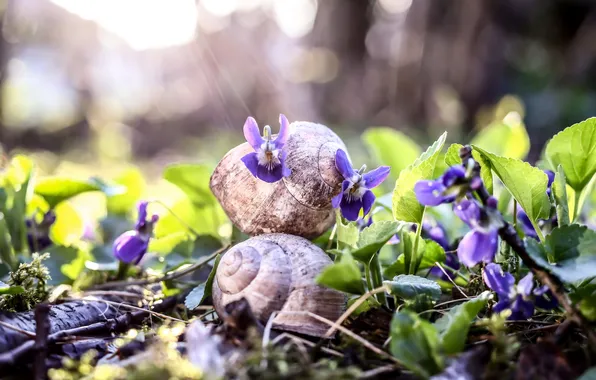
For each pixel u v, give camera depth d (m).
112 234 0.34
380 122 1.14
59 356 0.20
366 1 1.23
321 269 0.21
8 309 0.23
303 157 0.22
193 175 0.29
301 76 1.27
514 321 0.20
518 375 0.17
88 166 0.98
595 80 1.22
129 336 0.21
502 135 0.34
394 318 0.18
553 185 0.22
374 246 0.20
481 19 1.07
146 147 1.27
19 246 0.29
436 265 0.24
